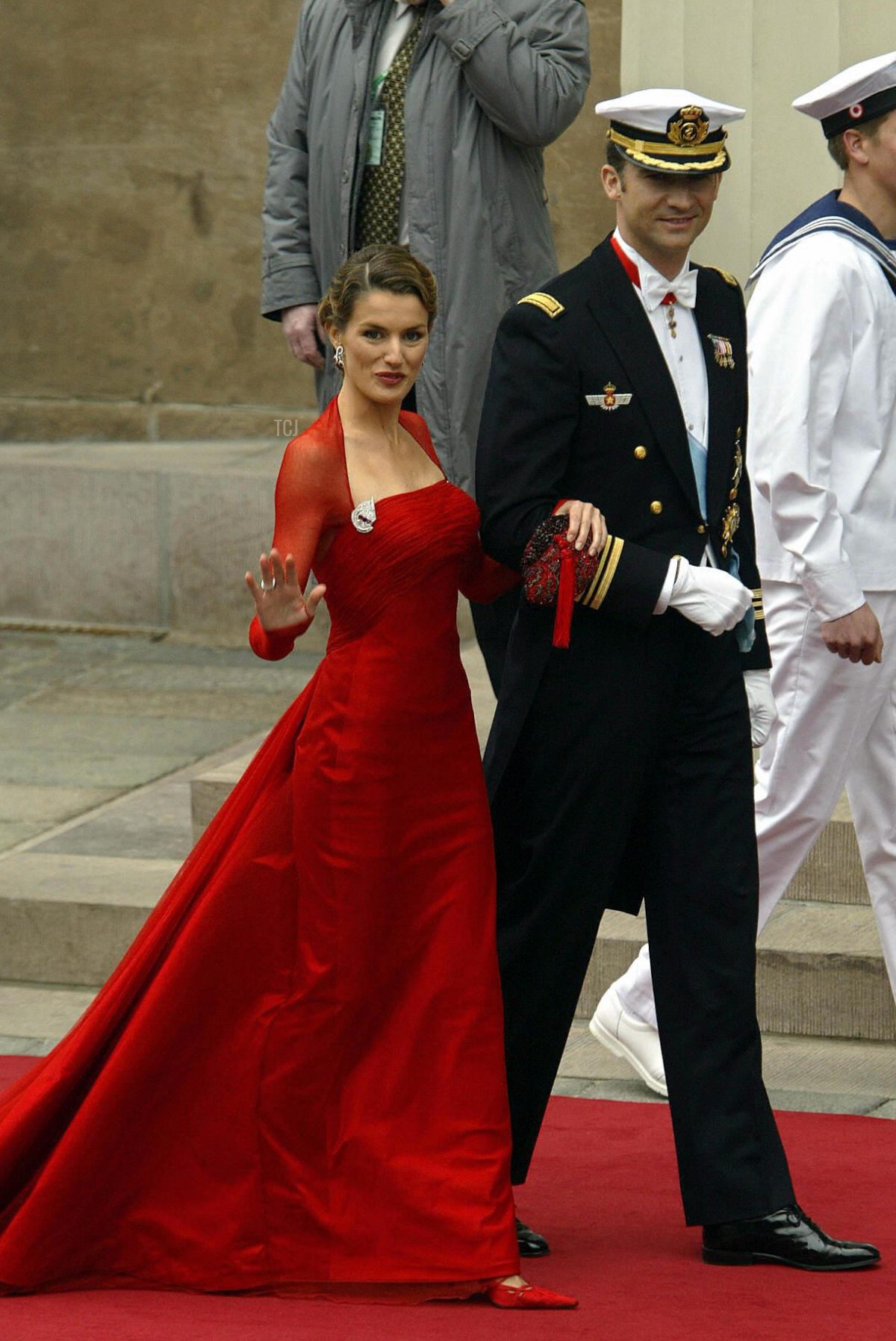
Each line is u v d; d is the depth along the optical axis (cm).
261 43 3384
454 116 2005
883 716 1741
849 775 1759
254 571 3400
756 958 1884
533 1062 1462
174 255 3469
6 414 3556
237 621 3422
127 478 3425
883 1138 1705
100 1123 1388
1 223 3512
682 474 1422
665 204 1395
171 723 2958
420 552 1399
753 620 1476
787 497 1631
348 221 2042
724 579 1385
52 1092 1413
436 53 2003
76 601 3481
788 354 1633
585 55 2041
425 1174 1375
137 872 2241
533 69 1970
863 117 1647
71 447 3534
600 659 1418
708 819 1433
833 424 1641
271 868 1411
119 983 1427
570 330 1409
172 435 3512
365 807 1399
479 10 1959
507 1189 1378
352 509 1402
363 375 1398
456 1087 1390
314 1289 1377
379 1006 1409
